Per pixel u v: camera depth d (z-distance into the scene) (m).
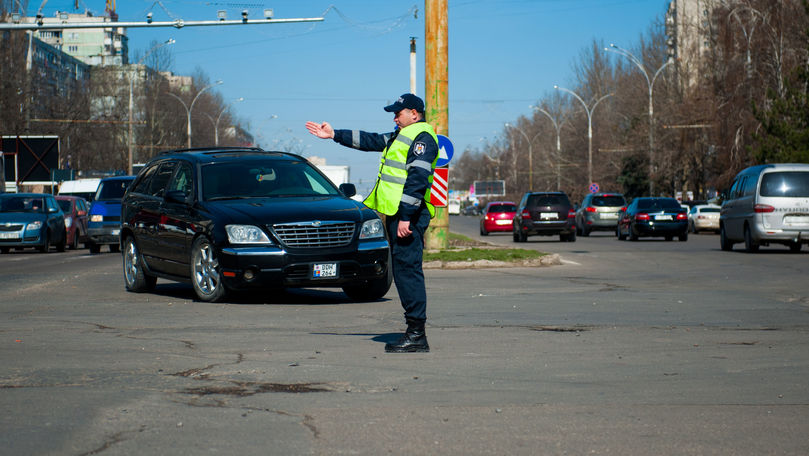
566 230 40.97
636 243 39.31
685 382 7.49
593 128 109.81
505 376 7.71
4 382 7.38
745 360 8.59
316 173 15.55
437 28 25.06
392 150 8.83
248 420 6.11
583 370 8.02
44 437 5.67
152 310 12.95
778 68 55.41
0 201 35.34
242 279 13.46
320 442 5.57
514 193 145.75
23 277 19.83
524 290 16.27
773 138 46.28
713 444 5.54
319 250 13.51
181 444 5.51
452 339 9.92
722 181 60.66
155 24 31.08
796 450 5.42
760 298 14.66
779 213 28.06
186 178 15.20
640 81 90.75
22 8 63.44
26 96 61.25
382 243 14.04
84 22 31.16
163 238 15.17
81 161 92.56
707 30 69.25
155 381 7.43
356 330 10.73
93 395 6.89
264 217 13.58
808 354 8.96
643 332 10.56
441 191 25.52
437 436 5.71
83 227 40.31
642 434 5.77
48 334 10.32
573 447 5.47
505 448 5.44
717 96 63.12
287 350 9.10
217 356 8.70
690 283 17.75
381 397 6.85
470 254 23.25
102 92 105.75
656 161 77.62
